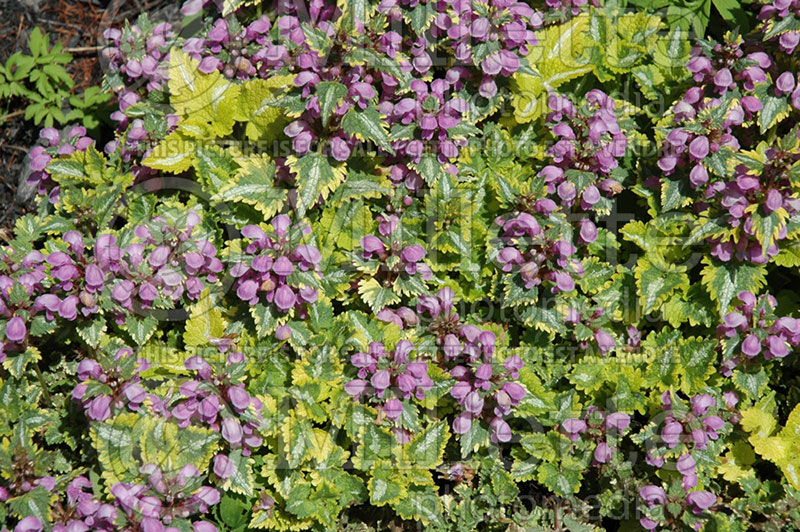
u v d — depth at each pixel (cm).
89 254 126
